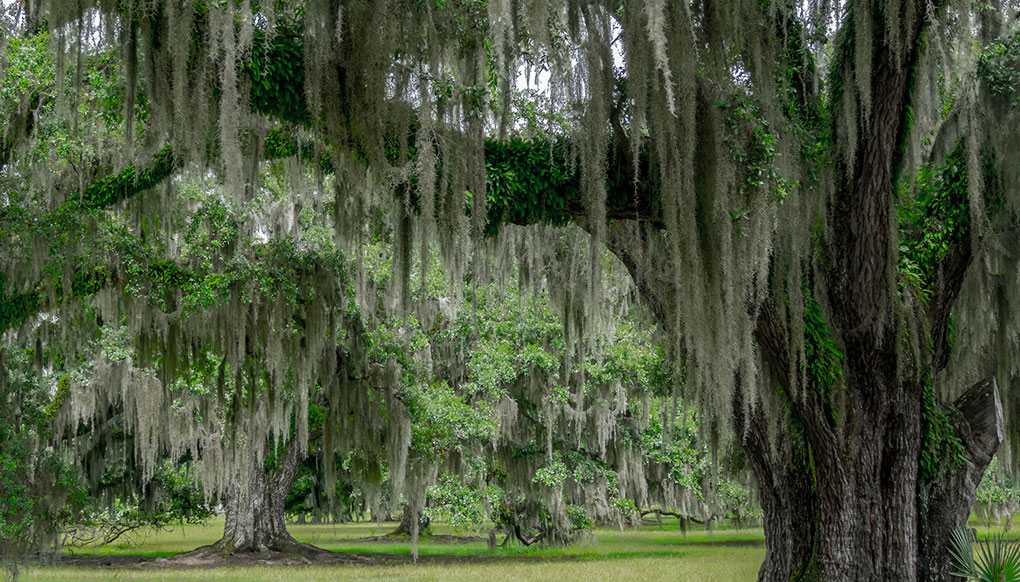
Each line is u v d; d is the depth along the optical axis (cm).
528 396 1888
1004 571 631
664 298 845
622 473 1973
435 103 705
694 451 1941
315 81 612
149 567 1709
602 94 682
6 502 912
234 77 561
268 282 1238
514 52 699
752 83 732
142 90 723
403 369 1522
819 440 800
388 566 1722
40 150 885
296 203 1518
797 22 800
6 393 1076
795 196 745
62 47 661
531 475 1958
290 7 662
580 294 1117
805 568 873
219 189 1280
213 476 1661
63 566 1717
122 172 913
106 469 2108
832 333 813
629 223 850
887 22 701
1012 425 1112
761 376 830
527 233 1180
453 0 684
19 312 962
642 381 1436
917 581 780
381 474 1692
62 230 902
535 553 2083
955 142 883
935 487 800
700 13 716
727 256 678
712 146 693
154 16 627
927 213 859
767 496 916
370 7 621
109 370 1409
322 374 1458
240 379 1350
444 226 708
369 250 1543
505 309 1761
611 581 1374
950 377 1072
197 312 1145
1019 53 799
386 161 661
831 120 790
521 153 741
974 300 946
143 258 1020
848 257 793
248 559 1836
